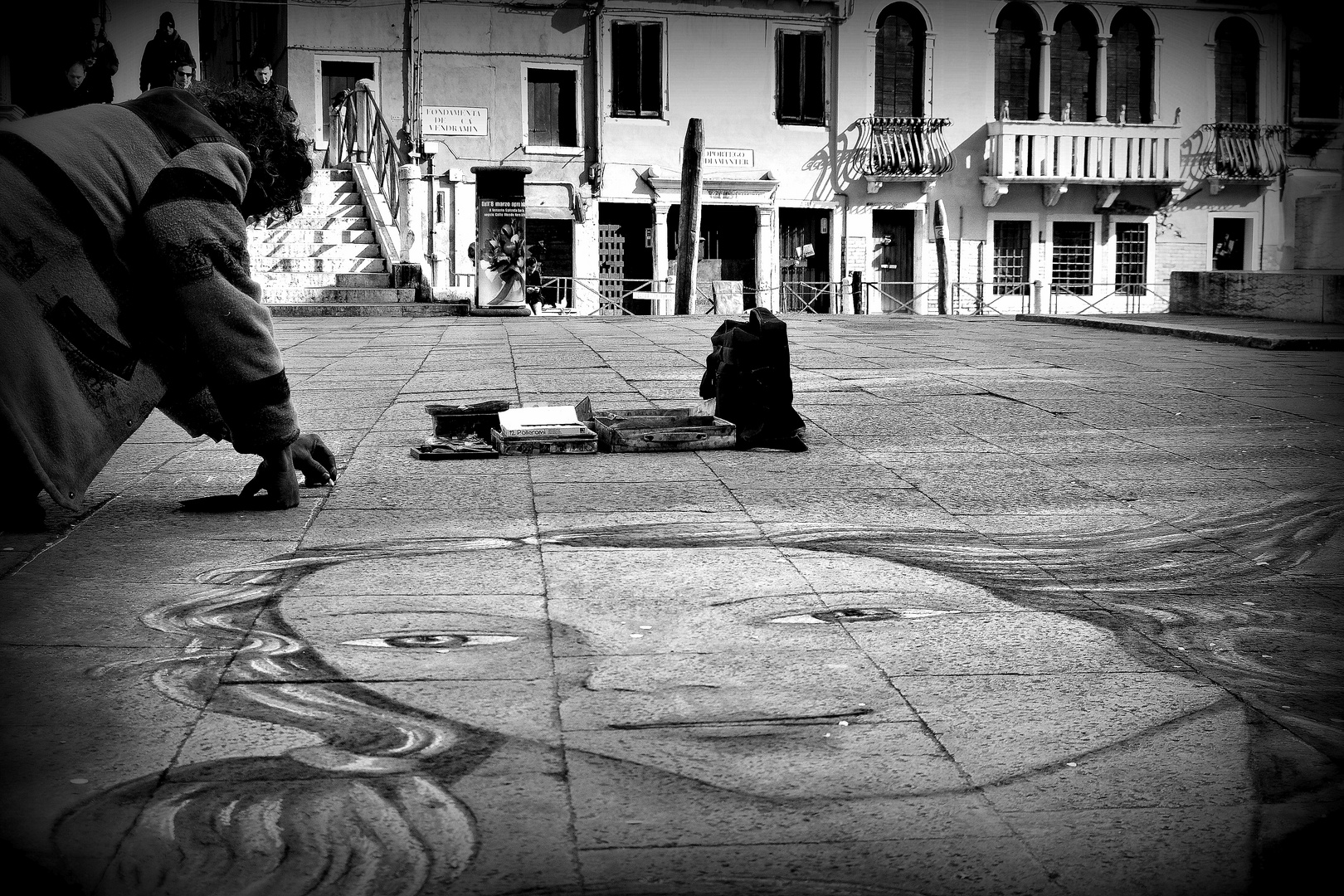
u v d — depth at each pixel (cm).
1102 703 313
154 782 259
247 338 461
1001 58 3294
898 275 3306
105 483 545
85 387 428
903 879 229
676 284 2194
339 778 262
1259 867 236
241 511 494
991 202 3297
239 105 477
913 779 269
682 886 224
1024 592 409
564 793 258
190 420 482
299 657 332
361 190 2130
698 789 261
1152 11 3319
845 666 334
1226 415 787
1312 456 653
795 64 3159
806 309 3203
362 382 914
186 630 352
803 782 266
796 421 655
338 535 459
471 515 493
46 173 412
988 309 3322
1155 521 511
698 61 3088
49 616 362
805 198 3194
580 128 3038
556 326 1588
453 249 2159
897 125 3212
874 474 592
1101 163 3316
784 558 441
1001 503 538
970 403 823
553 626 361
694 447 639
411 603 379
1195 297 1794
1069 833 247
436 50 2934
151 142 439
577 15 3009
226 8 3391
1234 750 287
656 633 357
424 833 241
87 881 221
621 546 451
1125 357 1153
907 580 418
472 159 2980
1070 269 3400
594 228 3058
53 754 271
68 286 421
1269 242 3484
